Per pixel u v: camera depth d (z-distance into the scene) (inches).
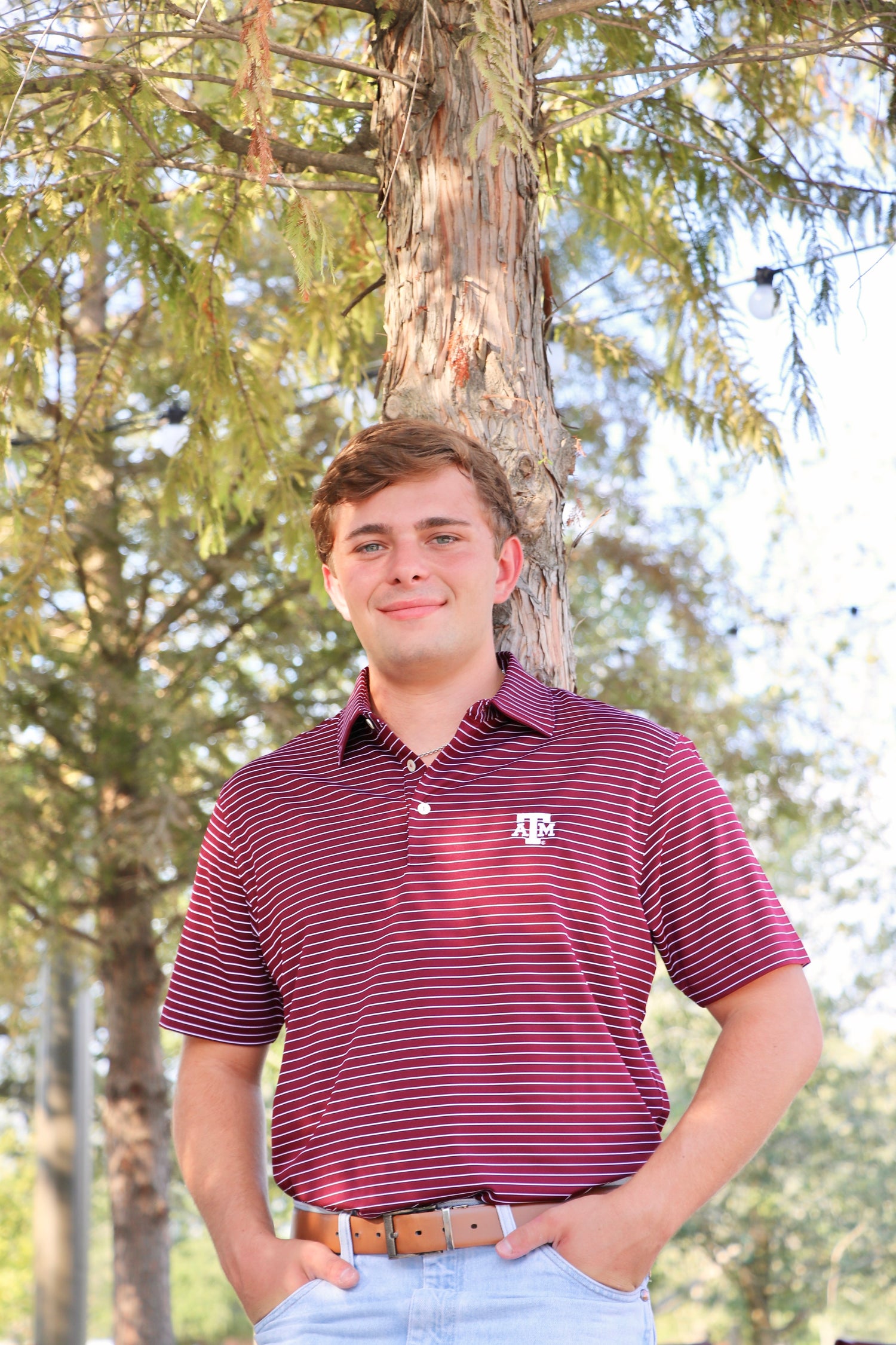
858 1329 599.5
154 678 285.6
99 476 275.0
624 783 71.5
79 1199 339.6
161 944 306.3
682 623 319.9
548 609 95.6
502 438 94.6
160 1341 292.7
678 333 146.7
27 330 118.2
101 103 93.9
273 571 284.7
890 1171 559.2
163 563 274.7
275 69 122.0
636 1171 66.1
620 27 114.7
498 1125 64.8
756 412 142.3
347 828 73.6
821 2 110.9
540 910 67.9
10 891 264.8
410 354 97.8
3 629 149.6
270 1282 68.3
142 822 260.7
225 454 136.9
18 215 104.1
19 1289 610.9
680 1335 655.1
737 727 317.4
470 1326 62.5
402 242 100.0
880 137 125.5
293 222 88.4
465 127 98.1
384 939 69.2
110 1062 305.1
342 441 226.7
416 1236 64.2
